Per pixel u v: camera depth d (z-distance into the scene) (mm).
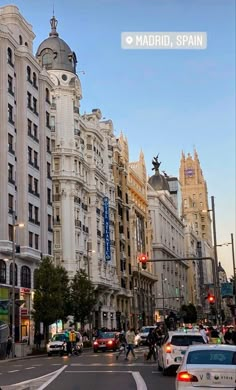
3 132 56500
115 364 29891
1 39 58188
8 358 42125
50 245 65375
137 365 28828
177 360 22109
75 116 80562
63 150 76938
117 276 94000
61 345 45625
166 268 143500
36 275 55406
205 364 11875
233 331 35281
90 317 74062
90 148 86375
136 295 105000
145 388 17703
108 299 88938
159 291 134375
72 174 76938
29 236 59375
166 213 152000
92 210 84938
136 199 116375
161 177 163375
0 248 53438
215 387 11367
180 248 171875
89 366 28688
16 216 58000
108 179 94312
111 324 89250
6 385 19531
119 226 98750
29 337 57875
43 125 65875
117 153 102250
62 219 75438
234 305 50375
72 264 74562
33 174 62281
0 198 55062
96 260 83125
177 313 135500
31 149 62250
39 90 66375
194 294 185875
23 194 58875
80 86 82625
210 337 37531
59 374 23844
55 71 80875
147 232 124375
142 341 58375
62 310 55281
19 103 60812
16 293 55906
